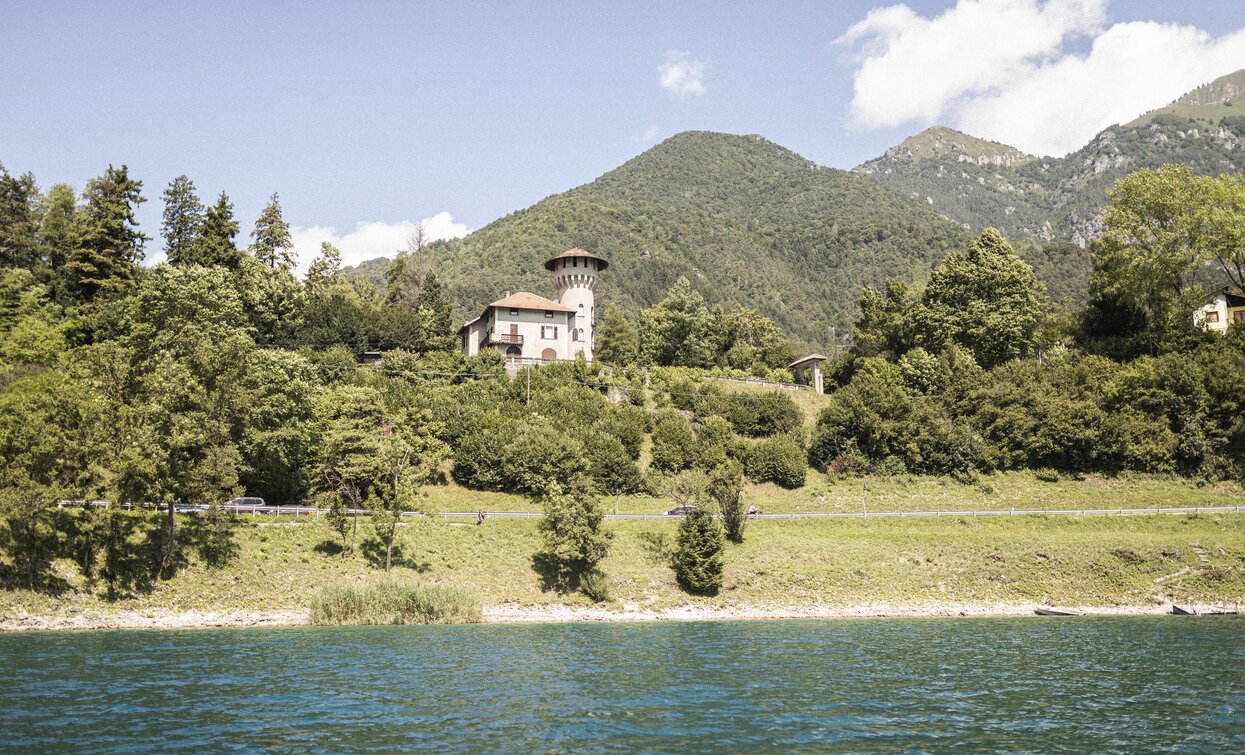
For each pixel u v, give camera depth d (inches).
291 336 4564.5
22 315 3863.2
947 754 1075.3
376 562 2659.9
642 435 4060.0
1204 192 4111.7
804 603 2640.3
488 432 3627.0
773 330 6417.3
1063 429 3750.0
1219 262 4254.4
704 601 2635.3
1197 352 3993.6
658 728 1184.2
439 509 3297.2
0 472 2289.6
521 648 1865.2
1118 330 4441.4
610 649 1866.4
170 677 1469.0
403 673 1546.5
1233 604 2578.7
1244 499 3348.9
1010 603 2662.4
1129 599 2664.9
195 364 2881.4
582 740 1121.4
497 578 2669.8
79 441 2405.3
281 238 5408.5
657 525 3149.6
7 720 1159.6
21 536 2260.1
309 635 2041.1
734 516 3080.7
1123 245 4328.3
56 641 1875.0
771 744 1113.4
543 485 3489.2
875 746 1108.5
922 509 3521.2
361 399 3599.9
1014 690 1441.9
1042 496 3580.2
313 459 3235.7
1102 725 1213.7
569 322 5324.8
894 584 2763.3
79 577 2268.7
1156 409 3754.9
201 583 2388.0
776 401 4343.0
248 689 1385.3
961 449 3838.6
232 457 2662.4
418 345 4884.4
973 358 4557.1
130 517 2527.1
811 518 3351.4
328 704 1291.8
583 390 4301.2
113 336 3865.7
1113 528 3169.3
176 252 4788.4
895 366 4653.1
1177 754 1082.7
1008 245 4857.3
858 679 1534.2
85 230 4276.6
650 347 5807.1
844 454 3961.6
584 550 2655.0
